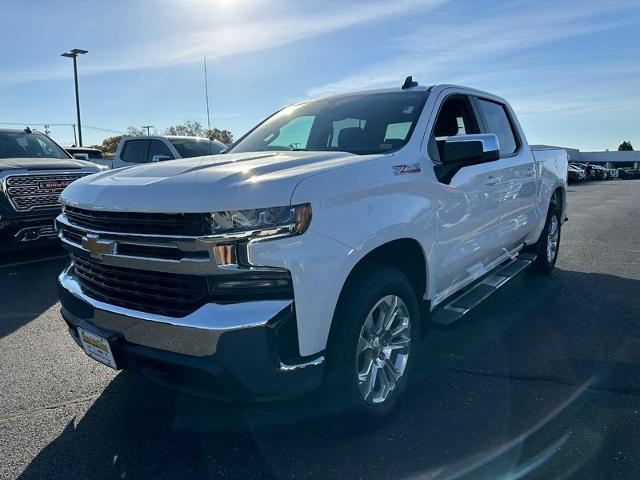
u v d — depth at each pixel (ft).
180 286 7.97
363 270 9.29
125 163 38.45
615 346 13.47
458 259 12.13
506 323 15.25
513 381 11.50
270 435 9.52
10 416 10.36
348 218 8.48
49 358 13.30
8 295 18.99
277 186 7.73
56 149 30.83
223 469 8.55
